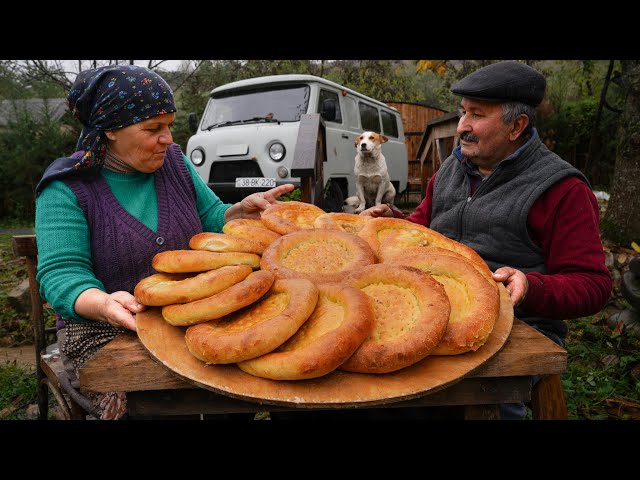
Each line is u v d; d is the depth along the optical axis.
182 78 15.68
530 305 1.73
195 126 7.93
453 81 19.52
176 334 1.34
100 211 1.79
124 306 1.46
